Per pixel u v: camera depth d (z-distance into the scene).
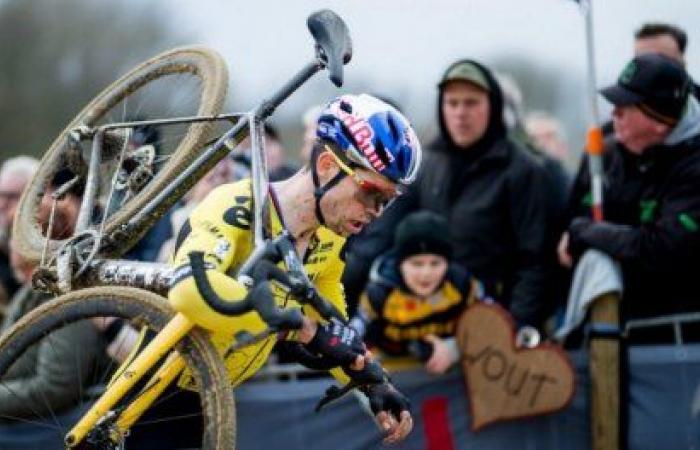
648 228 12.02
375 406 8.49
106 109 10.16
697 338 12.23
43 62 29.08
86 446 8.12
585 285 12.25
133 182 9.38
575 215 13.00
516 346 12.34
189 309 7.59
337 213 8.16
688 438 12.12
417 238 12.17
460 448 12.42
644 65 12.10
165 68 9.98
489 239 12.82
